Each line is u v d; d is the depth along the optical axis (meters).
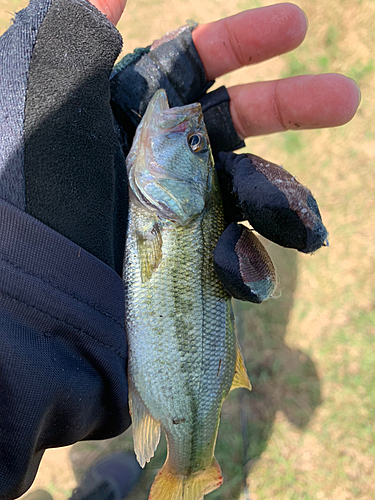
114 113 0.15
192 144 0.14
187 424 0.13
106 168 0.12
